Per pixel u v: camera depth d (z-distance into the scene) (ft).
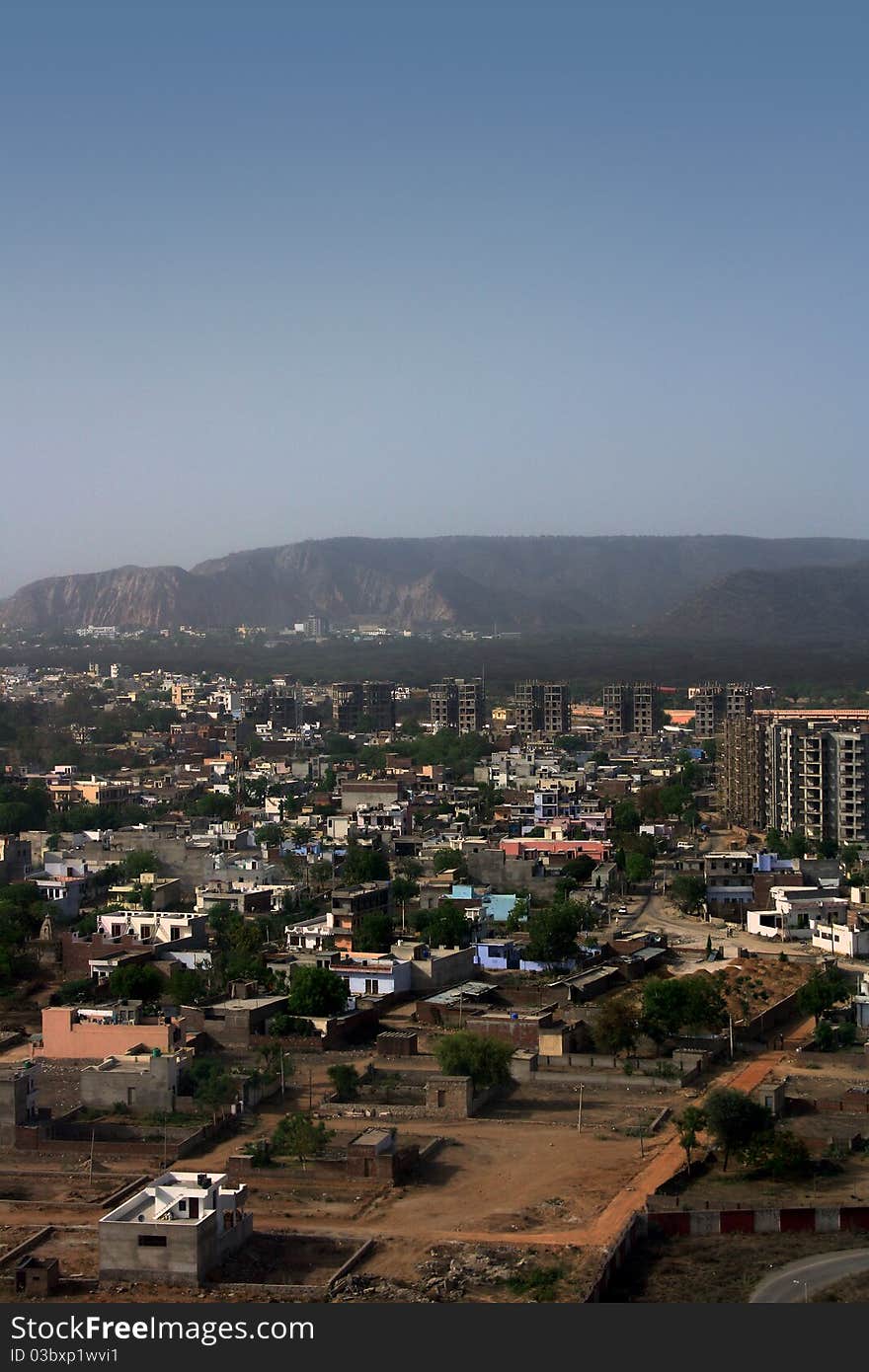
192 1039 625.82
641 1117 532.32
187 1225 387.14
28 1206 451.94
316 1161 478.59
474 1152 496.64
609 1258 389.60
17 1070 537.65
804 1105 539.70
